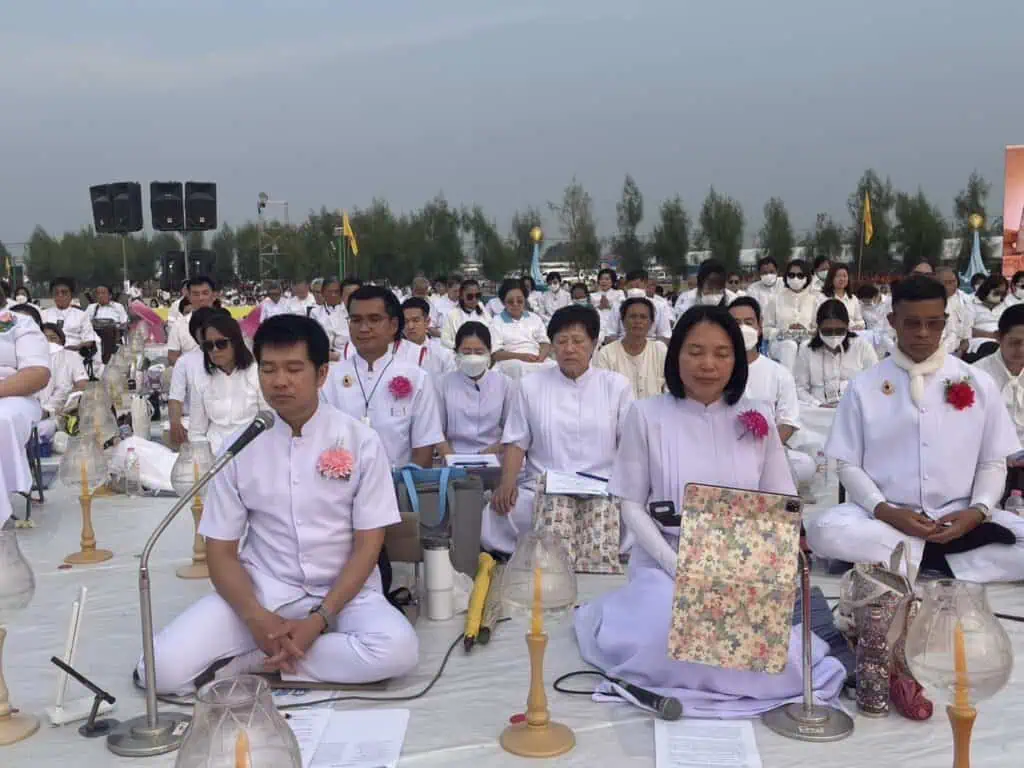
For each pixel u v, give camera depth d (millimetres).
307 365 3553
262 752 1890
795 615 3805
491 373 6215
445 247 46406
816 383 7859
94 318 14703
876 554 4512
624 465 3824
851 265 41781
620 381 5391
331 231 46219
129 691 3572
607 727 3209
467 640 3922
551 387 5371
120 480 6988
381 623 3512
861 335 10820
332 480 3631
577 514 5117
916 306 4543
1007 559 4566
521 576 3055
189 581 4914
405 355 5910
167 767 2953
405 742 3113
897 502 4648
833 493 6707
